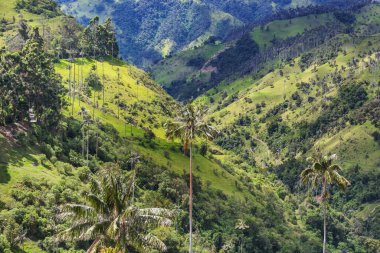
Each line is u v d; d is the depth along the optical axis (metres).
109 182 49.06
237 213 179.38
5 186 105.69
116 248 47.94
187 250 132.50
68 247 101.69
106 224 48.09
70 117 170.38
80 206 47.72
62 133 150.00
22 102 132.25
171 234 132.25
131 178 51.12
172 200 161.25
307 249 187.12
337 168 87.75
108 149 162.50
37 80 137.50
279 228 193.75
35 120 141.88
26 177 110.19
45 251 96.50
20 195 104.19
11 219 95.44
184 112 78.06
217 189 192.62
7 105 128.25
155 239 48.81
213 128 77.62
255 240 170.62
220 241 159.50
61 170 125.94
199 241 146.75
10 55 133.62
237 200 193.12
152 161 179.12
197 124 76.31
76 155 143.12
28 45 149.50
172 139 77.75
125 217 47.03
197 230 153.38
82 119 175.62
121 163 158.12
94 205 48.06
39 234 99.44
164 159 191.88
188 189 173.00
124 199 49.34
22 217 98.56
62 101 163.62
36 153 126.94
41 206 105.50
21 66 134.50
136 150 180.25
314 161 88.62
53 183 114.25
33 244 96.38
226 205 182.38
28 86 135.00
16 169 113.06
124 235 48.16
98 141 159.50
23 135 127.69
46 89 141.25
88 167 137.62
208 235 157.00
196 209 165.00
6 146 120.19
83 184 125.50
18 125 131.88
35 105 140.50
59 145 140.88
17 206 101.19
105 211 48.75
